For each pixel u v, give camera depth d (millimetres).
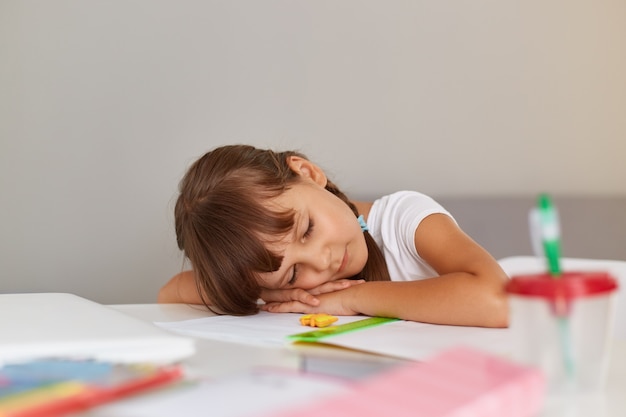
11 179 1954
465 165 2078
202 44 2053
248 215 1032
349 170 2086
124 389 431
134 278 2037
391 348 660
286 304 1051
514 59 2068
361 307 959
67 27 1981
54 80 1976
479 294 840
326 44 2078
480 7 2062
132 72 2018
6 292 1950
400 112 2078
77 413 399
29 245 1970
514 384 384
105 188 2014
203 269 1068
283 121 2086
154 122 2033
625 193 2070
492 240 1969
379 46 2078
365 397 354
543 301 443
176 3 2035
